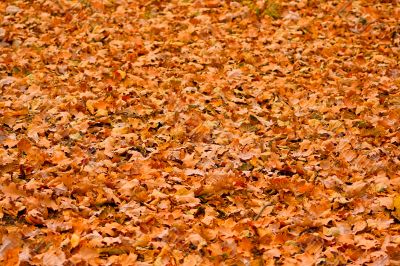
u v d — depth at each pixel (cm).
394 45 990
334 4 1128
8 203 545
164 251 495
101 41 993
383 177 622
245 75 893
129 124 741
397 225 555
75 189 580
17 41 970
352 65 919
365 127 746
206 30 1027
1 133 694
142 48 966
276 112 791
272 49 977
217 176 622
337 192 606
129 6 1123
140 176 619
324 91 844
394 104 799
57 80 852
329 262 493
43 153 648
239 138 716
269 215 566
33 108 766
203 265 486
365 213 570
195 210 568
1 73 863
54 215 546
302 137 730
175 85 853
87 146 682
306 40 1010
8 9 1073
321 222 552
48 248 490
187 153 679
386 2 1136
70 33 1017
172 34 1023
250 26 1058
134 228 530
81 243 496
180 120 752
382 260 486
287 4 1116
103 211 557
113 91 819
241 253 507
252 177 636
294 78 885
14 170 614
